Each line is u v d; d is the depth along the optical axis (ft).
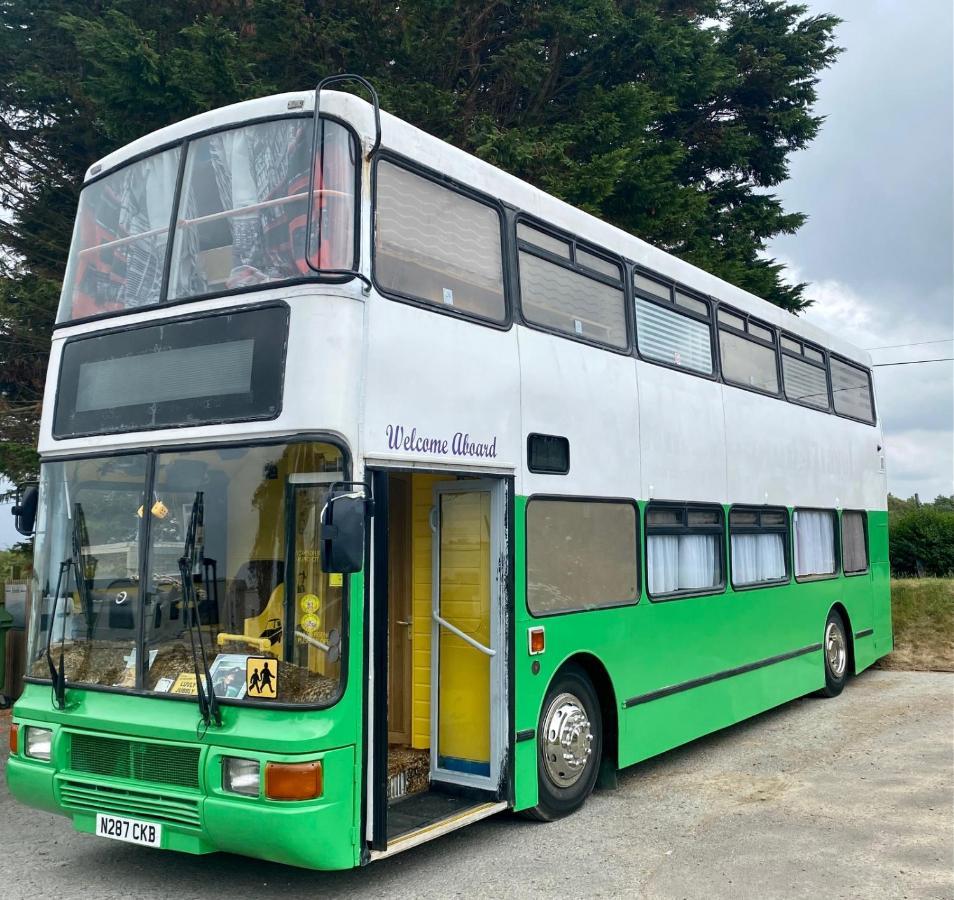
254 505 17.26
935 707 36.86
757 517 33.09
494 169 22.24
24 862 20.43
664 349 28.43
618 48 49.78
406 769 20.98
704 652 28.73
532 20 47.62
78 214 22.02
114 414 19.34
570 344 23.85
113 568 18.72
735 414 32.01
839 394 42.32
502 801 20.27
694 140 60.18
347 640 16.76
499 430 20.90
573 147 48.01
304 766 15.98
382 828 17.02
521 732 20.85
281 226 18.22
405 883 18.67
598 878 18.86
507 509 20.88
